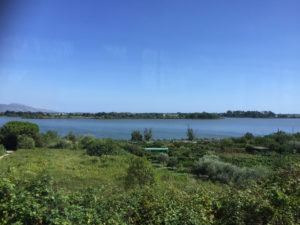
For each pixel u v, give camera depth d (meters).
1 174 5.24
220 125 148.38
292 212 4.59
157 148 36.25
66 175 13.41
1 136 29.75
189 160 27.69
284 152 32.16
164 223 4.33
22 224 3.66
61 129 93.31
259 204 4.69
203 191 5.75
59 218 3.88
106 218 4.30
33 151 26.11
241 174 14.95
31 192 4.27
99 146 25.41
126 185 10.18
